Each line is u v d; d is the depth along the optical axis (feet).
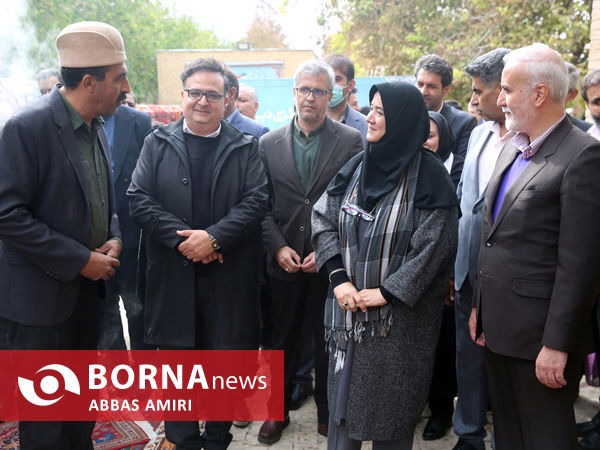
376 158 7.04
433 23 40.06
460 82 36.45
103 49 6.93
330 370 7.29
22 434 7.17
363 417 6.77
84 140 7.47
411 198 6.74
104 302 10.74
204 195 8.25
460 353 8.87
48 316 6.93
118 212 10.75
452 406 9.80
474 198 8.87
